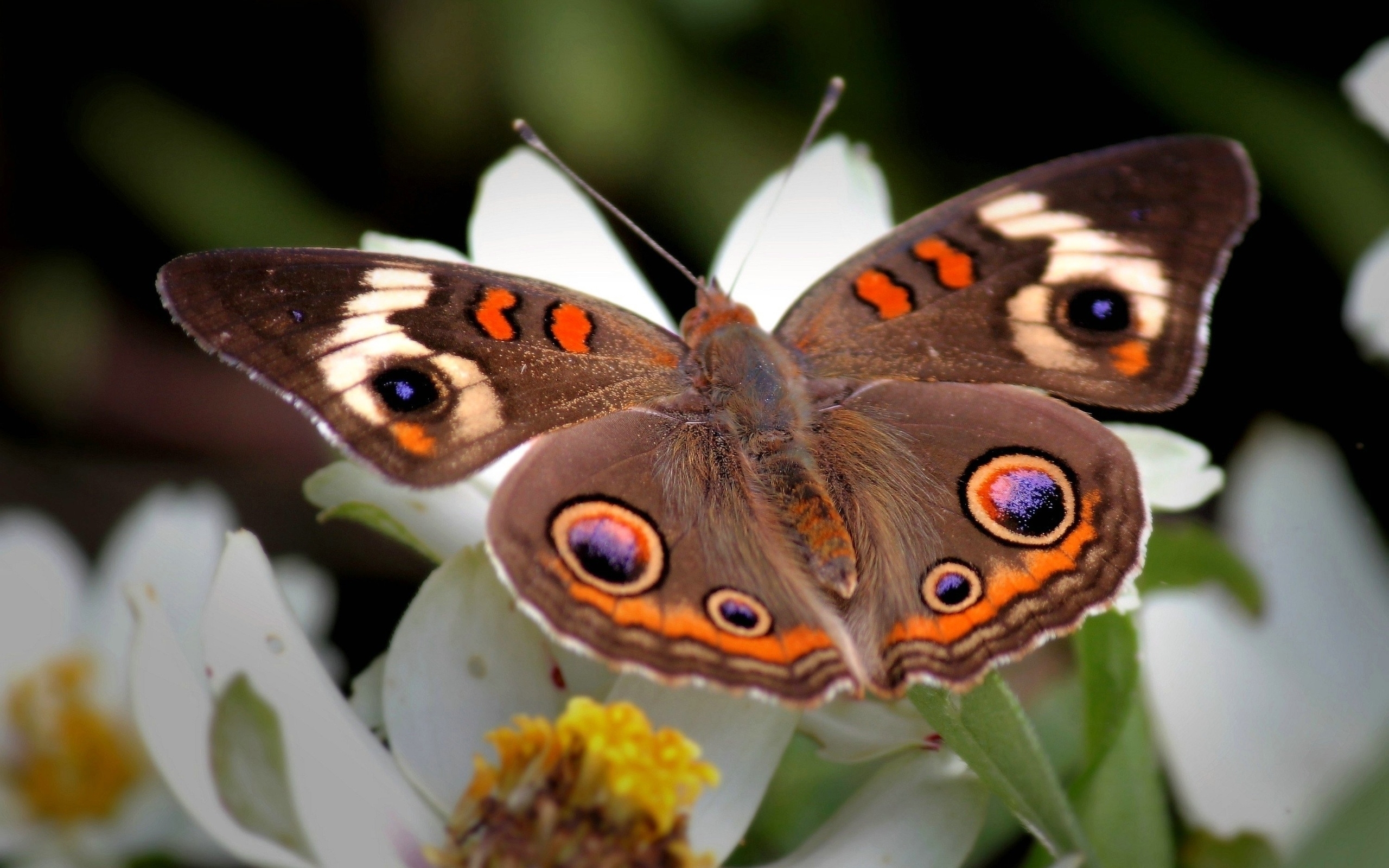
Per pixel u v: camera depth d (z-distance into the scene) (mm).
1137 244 392
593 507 387
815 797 402
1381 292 415
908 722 389
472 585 389
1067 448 389
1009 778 379
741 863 401
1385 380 442
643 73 460
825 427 394
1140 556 384
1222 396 447
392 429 387
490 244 409
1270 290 452
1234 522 401
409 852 383
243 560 383
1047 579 385
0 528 432
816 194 414
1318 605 398
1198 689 396
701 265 460
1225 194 390
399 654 388
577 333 394
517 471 387
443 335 390
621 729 385
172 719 374
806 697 382
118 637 430
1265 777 394
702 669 383
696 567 386
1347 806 357
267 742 373
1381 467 421
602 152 460
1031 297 395
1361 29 458
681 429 393
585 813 385
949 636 385
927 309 398
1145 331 392
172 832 424
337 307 387
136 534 433
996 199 394
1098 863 379
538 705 389
